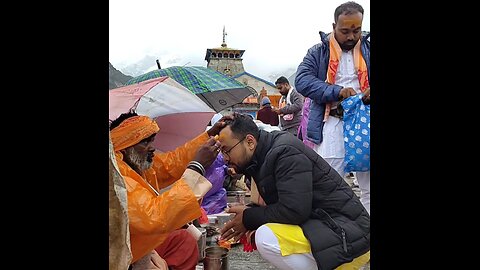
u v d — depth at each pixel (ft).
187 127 9.32
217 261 7.70
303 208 6.79
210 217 11.16
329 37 8.66
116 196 5.09
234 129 7.02
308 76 8.60
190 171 6.31
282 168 6.84
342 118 8.50
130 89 8.87
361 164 8.23
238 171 7.22
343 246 6.76
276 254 6.88
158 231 5.82
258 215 7.15
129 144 6.45
